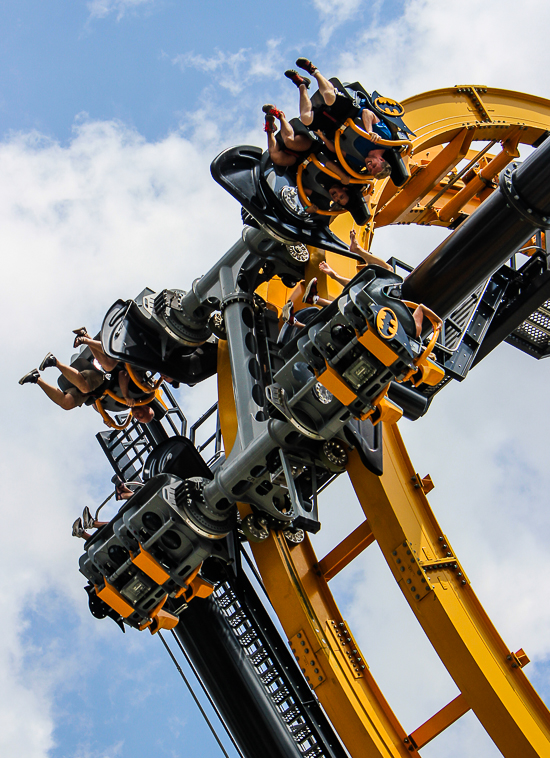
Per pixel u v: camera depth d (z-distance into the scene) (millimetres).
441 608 11961
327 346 9680
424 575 12109
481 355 16734
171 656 14242
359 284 9633
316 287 11523
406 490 12922
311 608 12875
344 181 10250
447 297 11070
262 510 12766
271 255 12117
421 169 16516
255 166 11289
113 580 12453
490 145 17047
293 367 10281
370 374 9602
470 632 12070
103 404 14594
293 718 13930
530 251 17422
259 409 11539
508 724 11531
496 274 16297
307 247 12156
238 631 14211
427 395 13367
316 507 10789
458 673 11891
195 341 13758
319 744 13797
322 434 10453
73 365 14461
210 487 11484
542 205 10273
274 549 13031
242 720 13703
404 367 9484
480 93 17547
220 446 16109
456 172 19062
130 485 14312
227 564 13844
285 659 13953
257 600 14172
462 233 10828
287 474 10539
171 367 14141
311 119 9781
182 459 13578
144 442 17156
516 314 16312
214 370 14672
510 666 12164
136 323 14039
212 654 13820
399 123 10117
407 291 11273
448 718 12273
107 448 17391
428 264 11133
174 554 11922
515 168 10555
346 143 9914
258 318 12664
